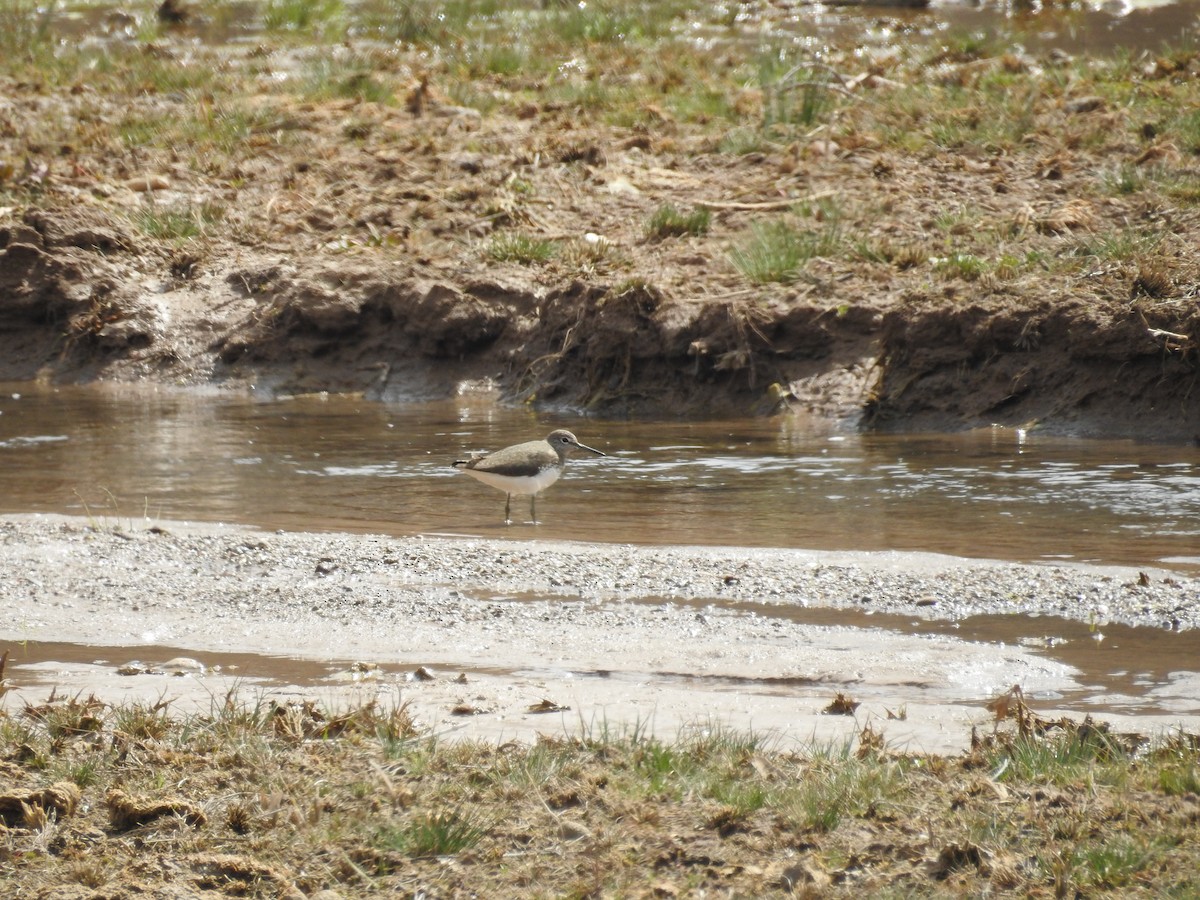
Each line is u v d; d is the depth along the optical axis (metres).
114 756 17.44
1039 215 45.56
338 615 23.61
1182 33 68.62
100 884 14.84
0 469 34.59
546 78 64.00
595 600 24.28
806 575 25.16
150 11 85.94
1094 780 16.58
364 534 28.56
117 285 47.84
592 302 42.97
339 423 40.19
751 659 21.23
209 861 15.11
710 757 17.30
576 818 15.96
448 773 17.03
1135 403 37.22
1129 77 59.00
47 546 27.31
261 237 49.72
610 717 18.95
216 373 45.78
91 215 49.75
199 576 25.72
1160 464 33.50
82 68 69.00
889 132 53.47
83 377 46.44
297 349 45.72
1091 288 39.41
